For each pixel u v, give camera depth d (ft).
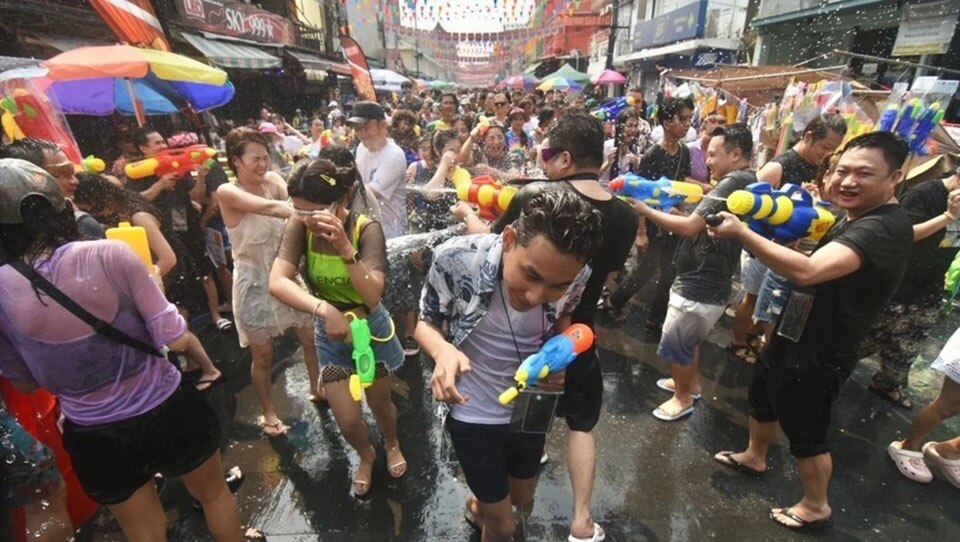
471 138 13.82
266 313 8.68
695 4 47.88
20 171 4.38
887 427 9.89
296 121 41.27
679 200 7.23
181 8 27.68
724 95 23.67
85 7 20.85
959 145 12.00
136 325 5.09
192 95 20.42
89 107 16.39
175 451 5.55
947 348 8.04
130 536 5.81
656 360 12.32
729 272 9.01
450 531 7.51
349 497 8.12
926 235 9.08
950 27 23.58
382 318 7.25
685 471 8.70
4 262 4.50
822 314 6.45
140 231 6.78
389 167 11.09
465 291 4.96
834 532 7.48
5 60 8.75
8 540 5.47
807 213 5.92
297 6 49.29
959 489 8.34
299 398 10.73
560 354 4.64
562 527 7.59
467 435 5.41
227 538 6.41
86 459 5.18
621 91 74.28
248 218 8.23
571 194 4.15
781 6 34.58
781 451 9.17
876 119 14.49
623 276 15.42
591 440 6.48
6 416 5.20
